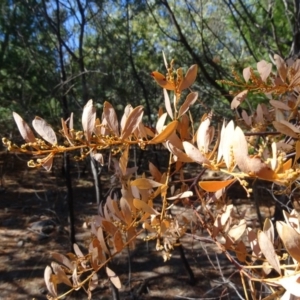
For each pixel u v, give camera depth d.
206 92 3.17
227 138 0.64
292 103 1.14
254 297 0.88
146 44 5.90
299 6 2.83
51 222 5.69
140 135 0.91
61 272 0.95
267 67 1.13
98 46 5.14
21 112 5.46
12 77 5.64
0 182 7.14
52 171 6.59
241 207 4.03
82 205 6.21
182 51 4.80
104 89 4.77
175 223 1.13
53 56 4.93
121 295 4.11
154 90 4.92
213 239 0.96
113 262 4.67
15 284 4.44
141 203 0.91
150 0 5.02
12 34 5.26
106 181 5.48
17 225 5.75
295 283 0.63
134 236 0.97
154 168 1.06
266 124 1.27
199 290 4.10
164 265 4.61
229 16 4.70
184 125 0.97
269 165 0.61
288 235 0.55
